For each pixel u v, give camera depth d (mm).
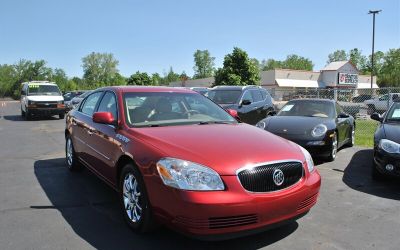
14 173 6824
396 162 5801
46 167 7324
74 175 6656
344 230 4273
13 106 41719
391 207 5098
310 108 9242
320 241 3971
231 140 4062
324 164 7844
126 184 4281
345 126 9273
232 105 11141
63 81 108812
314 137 7691
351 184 6250
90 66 120000
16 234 4098
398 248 3830
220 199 3367
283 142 4285
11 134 13133
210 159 3586
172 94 5500
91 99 6305
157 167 3684
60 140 11508
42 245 3832
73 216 4641
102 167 5125
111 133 4832
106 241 3930
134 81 65562
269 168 3650
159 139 4082
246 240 3973
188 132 4332
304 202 3879
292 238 4031
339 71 63094
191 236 3445
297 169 3883
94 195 5477
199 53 108750
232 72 42594
